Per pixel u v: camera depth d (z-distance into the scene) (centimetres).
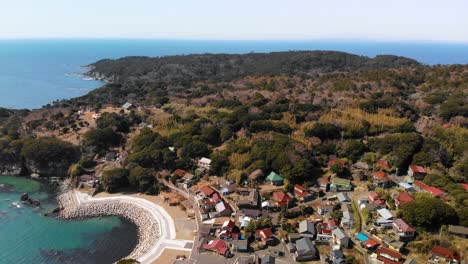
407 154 10431
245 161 11375
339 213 8638
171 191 11156
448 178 9344
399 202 8450
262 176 10825
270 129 13450
